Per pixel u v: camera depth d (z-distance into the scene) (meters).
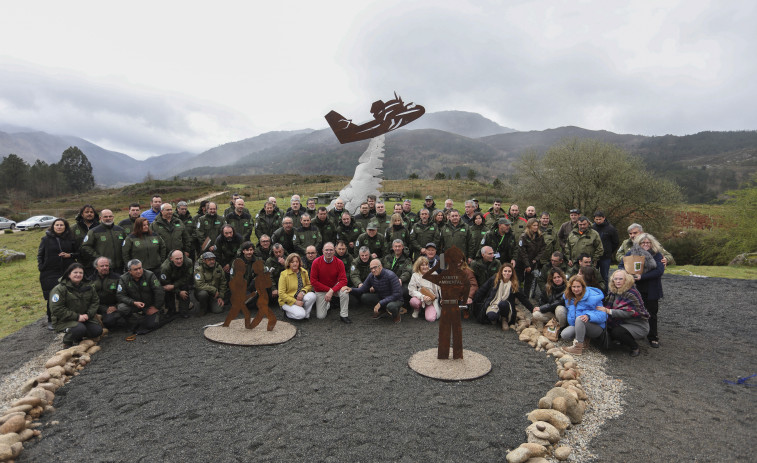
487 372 5.92
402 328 7.91
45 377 5.44
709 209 24.91
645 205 21.39
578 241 8.61
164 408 4.97
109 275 7.68
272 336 7.30
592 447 4.26
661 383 5.70
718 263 19.12
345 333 7.62
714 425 4.66
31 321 8.62
